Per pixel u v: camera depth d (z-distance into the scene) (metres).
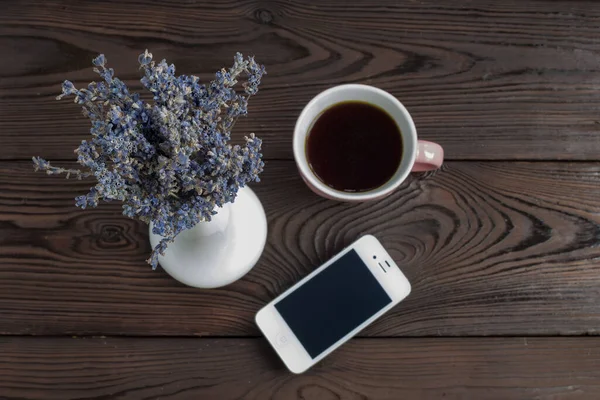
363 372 0.64
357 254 0.63
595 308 0.65
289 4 0.65
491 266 0.65
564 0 0.66
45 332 0.64
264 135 0.65
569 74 0.66
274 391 0.64
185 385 0.64
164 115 0.46
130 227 0.65
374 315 0.63
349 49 0.65
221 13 0.65
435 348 0.64
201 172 0.49
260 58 0.65
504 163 0.65
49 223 0.65
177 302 0.64
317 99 0.59
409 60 0.65
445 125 0.65
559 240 0.65
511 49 0.66
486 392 0.64
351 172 0.62
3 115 0.65
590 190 0.65
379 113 0.61
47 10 0.65
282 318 0.63
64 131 0.65
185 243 0.60
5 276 0.64
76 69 0.65
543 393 0.64
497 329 0.65
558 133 0.65
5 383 0.64
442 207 0.65
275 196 0.65
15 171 0.65
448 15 0.66
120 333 0.64
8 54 0.65
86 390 0.64
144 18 0.65
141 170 0.48
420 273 0.65
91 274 0.64
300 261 0.65
